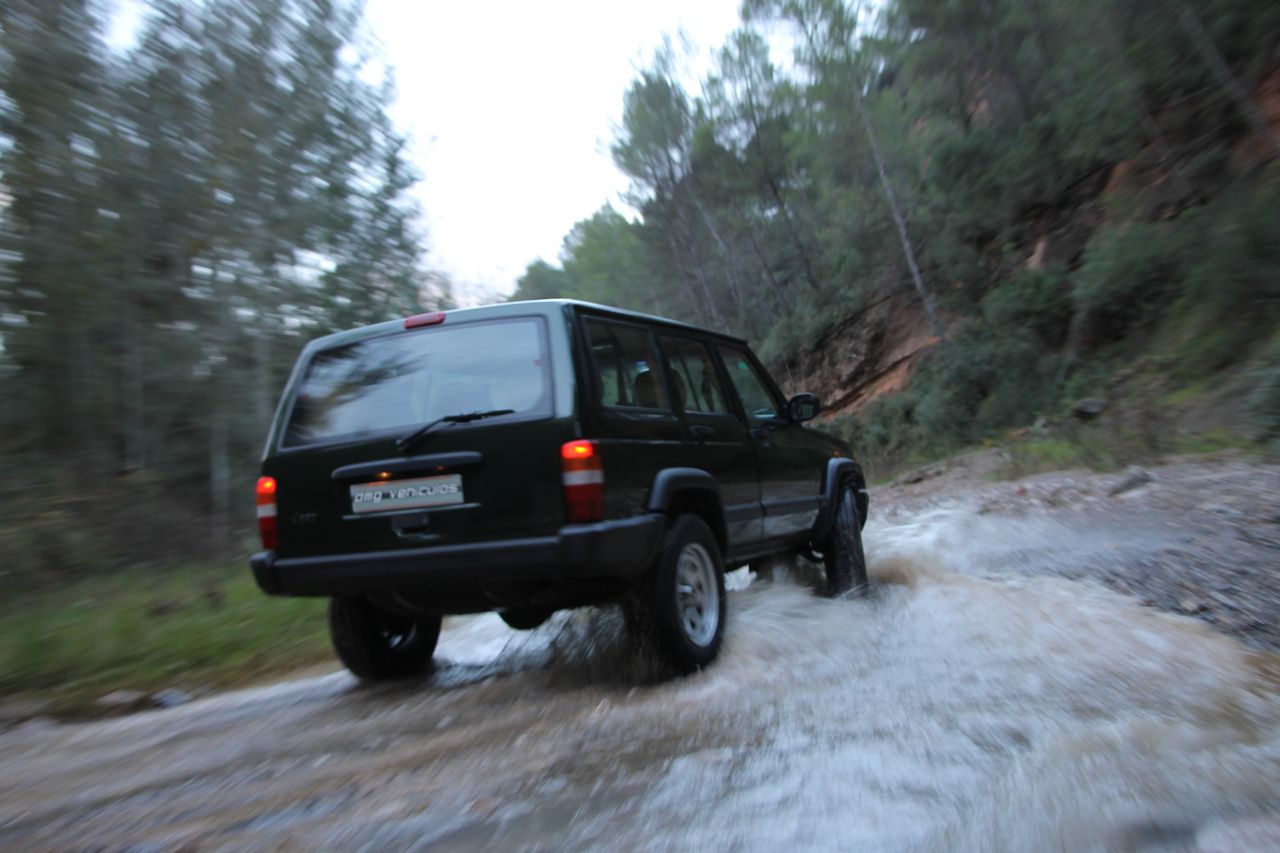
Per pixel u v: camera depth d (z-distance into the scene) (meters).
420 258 17.30
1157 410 17.03
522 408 4.02
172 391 13.52
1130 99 24.12
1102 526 7.48
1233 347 18.72
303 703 4.65
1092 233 27.47
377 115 15.60
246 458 14.59
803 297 43.44
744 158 43.19
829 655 4.34
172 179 12.46
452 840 2.41
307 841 2.48
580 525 3.87
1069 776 2.46
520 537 3.93
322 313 15.30
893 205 33.66
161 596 8.60
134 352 12.71
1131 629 4.13
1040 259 29.08
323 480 4.30
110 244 11.88
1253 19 21.14
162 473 13.80
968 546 7.34
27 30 10.84
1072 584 5.26
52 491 11.70
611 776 2.85
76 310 11.68
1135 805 2.24
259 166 13.54
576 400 3.98
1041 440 18.47
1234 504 7.57
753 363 6.05
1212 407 16.55
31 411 11.92
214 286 13.65
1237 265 19.30
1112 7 23.39
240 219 13.48
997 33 30.31
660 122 43.81
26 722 4.80
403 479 4.13
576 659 4.77
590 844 2.31
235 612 7.35
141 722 4.53
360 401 4.40
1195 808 2.21
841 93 34.53
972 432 26.03
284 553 4.38
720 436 5.07
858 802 2.44
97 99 11.50
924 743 2.88
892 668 3.95
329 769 3.24
